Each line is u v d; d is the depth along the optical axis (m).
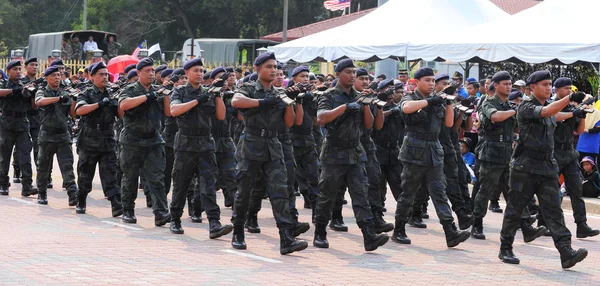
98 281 10.00
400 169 15.57
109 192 15.50
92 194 18.91
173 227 13.76
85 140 15.40
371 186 14.32
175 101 13.11
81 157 15.57
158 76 18.58
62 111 16.66
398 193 15.59
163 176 14.59
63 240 12.79
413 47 23.88
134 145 14.35
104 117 15.41
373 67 43.16
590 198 19.50
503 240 12.25
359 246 13.20
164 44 80.69
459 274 11.27
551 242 14.42
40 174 16.86
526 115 11.60
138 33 77.88
